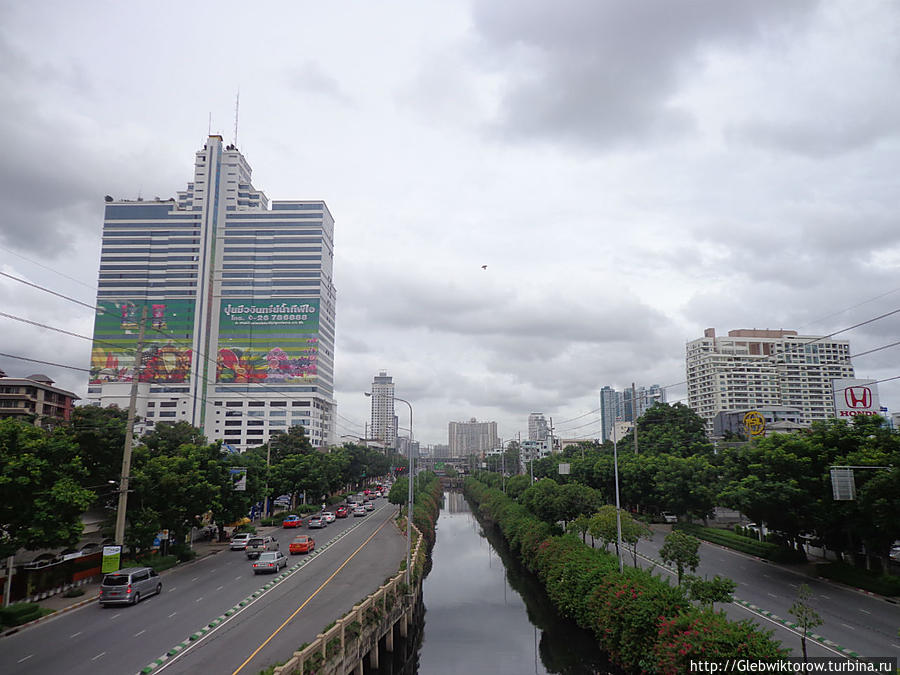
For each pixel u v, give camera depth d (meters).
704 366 184.62
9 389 88.44
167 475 44.78
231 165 172.25
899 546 57.06
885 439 43.59
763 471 49.44
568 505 52.09
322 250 169.25
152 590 37.25
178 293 161.62
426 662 35.59
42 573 38.16
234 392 160.50
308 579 42.53
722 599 25.67
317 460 94.38
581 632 36.28
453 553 75.25
